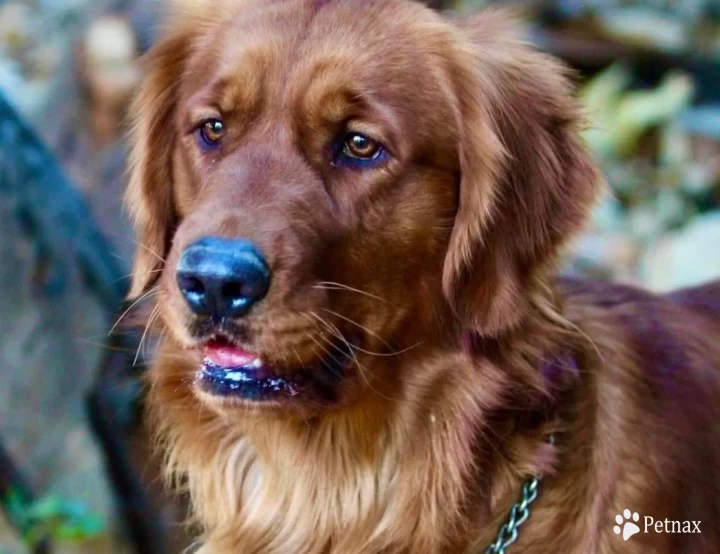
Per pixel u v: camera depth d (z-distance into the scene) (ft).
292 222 9.25
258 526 10.90
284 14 10.19
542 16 32.71
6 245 16.21
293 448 10.61
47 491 16.52
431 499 10.32
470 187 10.00
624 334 11.20
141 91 11.25
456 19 10.90
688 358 11.50
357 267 9.78
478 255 10.02
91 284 16.55
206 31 10.94
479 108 10.07
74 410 16.69
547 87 10.80
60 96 20.40
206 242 8.96
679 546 10.68
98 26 20.27
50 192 16.53
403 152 9.79
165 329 10.68
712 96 33.19
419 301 10.17
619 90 31.53
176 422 11.02
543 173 10.50
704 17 33.32
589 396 10.63
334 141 9.77
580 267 24.71
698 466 10.98
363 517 10.56
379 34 10.00
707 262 23.45
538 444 10.28
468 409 10.18
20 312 16.42
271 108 9.79
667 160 29.78
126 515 15.76
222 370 9.40
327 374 9.78
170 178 11.10
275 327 9.11
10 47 30.04
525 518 10.26
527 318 10.32
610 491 10.45
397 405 10.30
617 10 33.58
